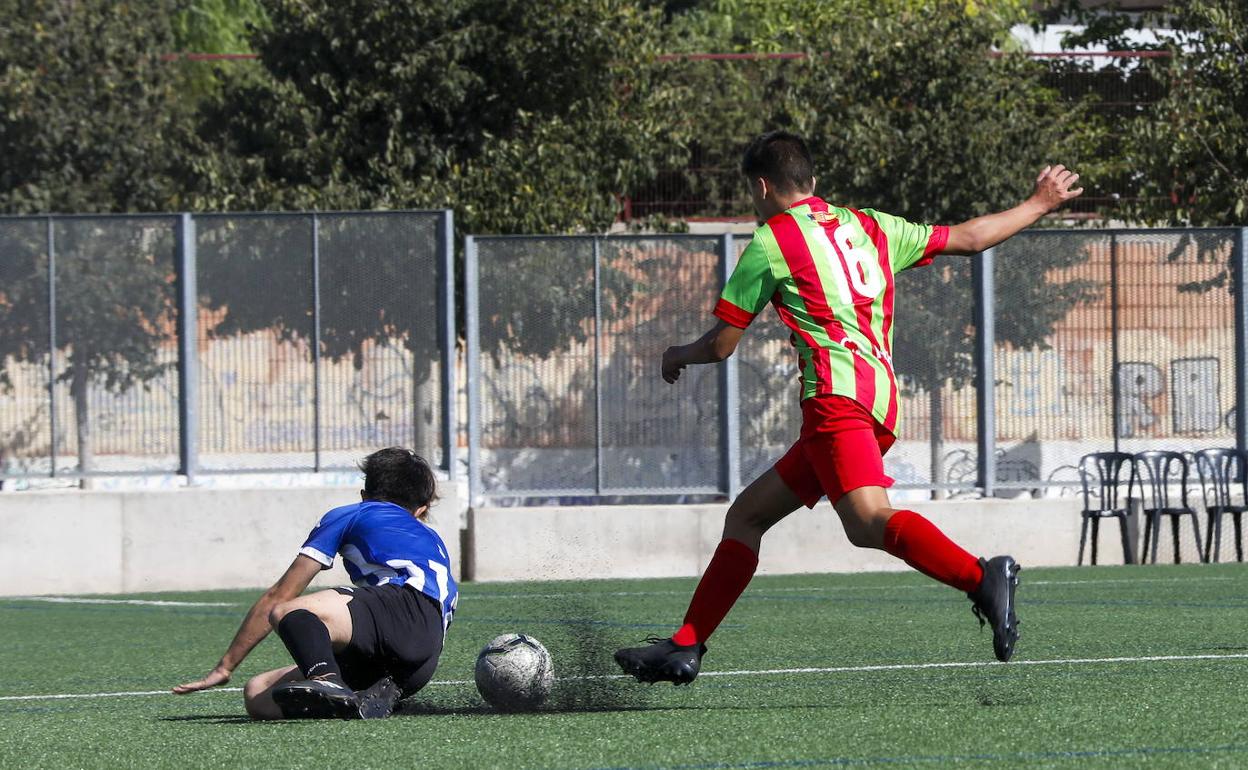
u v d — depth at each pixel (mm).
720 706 18422
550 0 57281
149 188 57969
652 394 44844
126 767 14750
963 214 57812
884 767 13625
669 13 107125
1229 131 56906
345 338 43031
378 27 56594
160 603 38094
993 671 22062
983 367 45719
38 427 42312
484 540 43438
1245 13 57781
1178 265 46625
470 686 21672
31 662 27000
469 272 44031
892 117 58938
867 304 16828
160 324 42625
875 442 16703
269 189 56312
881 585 39688
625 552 43969
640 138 57781
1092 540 45875
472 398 44250
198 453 42781
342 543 18422
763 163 17344
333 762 14523
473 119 58188
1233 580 39656
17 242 42281
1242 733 15227
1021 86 60500
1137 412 46500
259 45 59219
